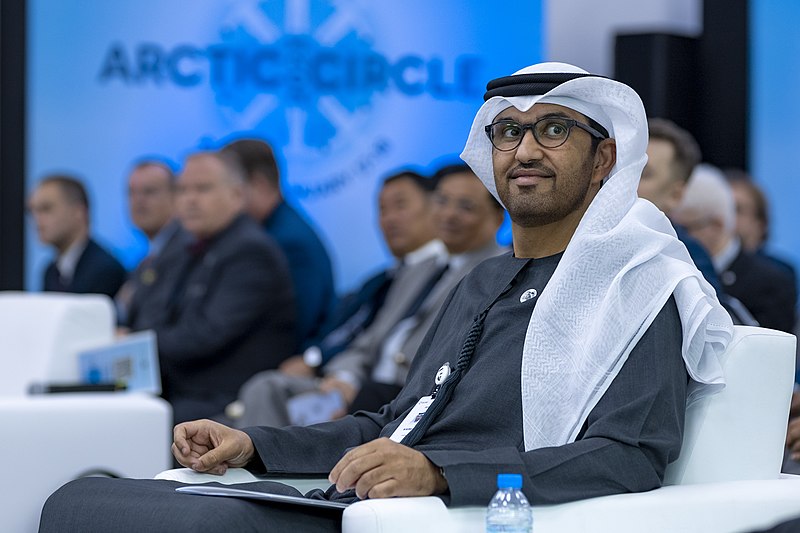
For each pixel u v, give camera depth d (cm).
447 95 1245
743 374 447
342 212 1229
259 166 1037
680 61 1224
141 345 774
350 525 383
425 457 399
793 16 1230
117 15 1203
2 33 1183
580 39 1266
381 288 953
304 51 1221
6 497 671
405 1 1233
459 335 482
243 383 934
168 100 1209
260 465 476
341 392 864
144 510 405
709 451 445
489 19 1250
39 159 1193
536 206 463
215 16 1213
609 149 471
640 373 429
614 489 414
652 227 458
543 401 443
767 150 1241
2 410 671
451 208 841
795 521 357
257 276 935
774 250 1238
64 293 1127
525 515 387
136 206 1143
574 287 449
